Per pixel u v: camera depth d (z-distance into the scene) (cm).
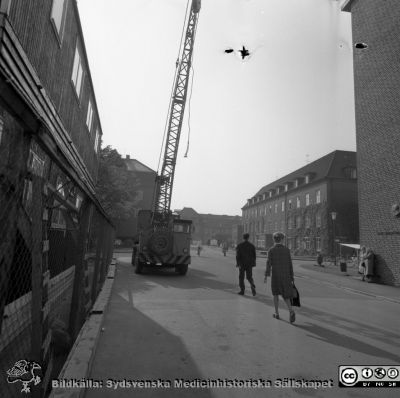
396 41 1425
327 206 4031
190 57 1916
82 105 1201
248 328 596
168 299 850
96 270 698
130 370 391
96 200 509
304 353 473
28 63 608
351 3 1767
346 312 784
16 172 188
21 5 565
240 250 969
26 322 343
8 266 187
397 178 1364
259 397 337
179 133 1905
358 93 1670
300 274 1712
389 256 1379
